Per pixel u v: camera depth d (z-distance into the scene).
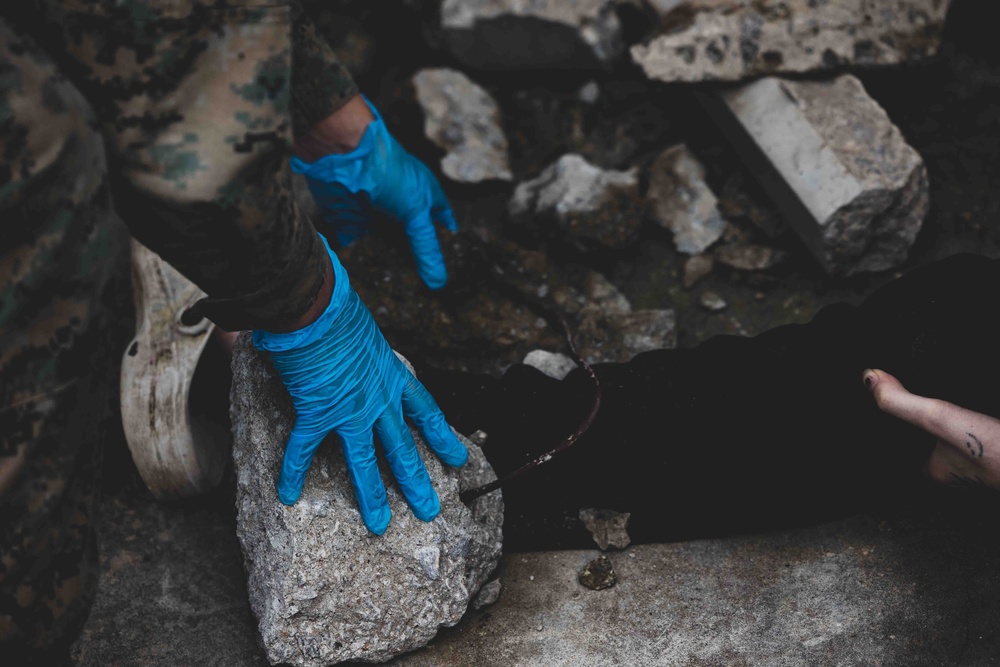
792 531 1.73
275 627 1.47
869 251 2.20
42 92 0.96
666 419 1.75
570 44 2.50
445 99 2.47
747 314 2.23
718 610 1.62
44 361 1.01
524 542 1.73
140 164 1.04
